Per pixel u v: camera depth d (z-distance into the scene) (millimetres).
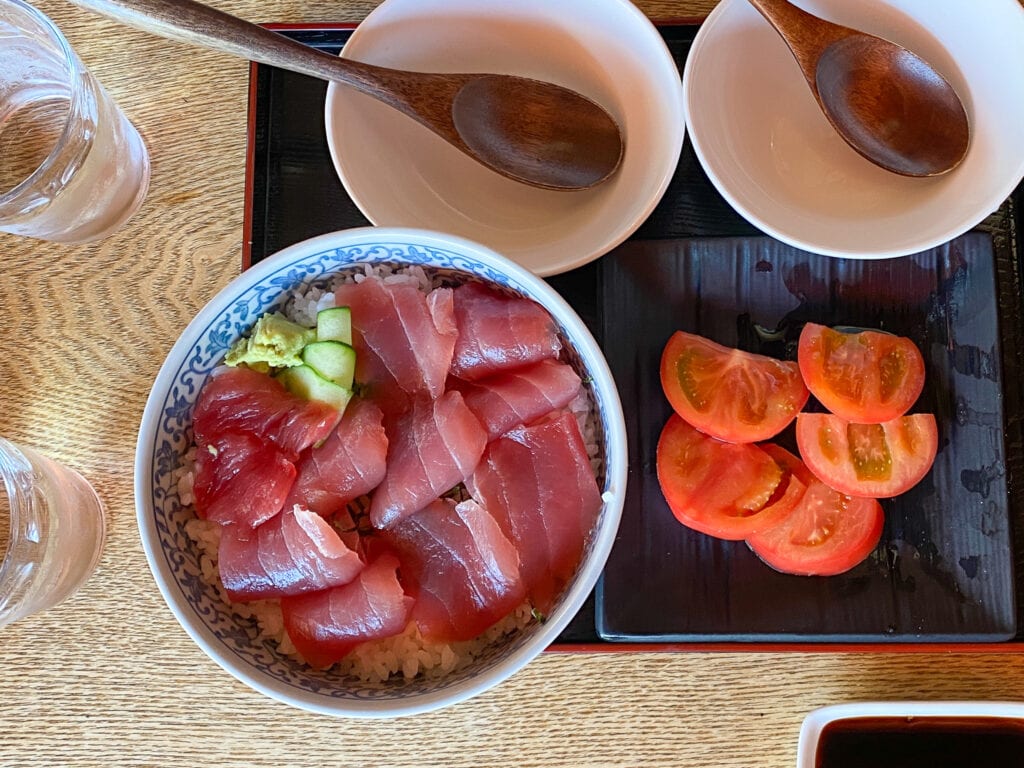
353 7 521
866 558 477
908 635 471
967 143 459
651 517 484
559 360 462
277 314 454
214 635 422
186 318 500
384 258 450
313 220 506
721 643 474
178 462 439
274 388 449
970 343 488
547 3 481
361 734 484
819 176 492
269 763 483
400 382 455
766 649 472
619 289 498
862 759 473
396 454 451
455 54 506
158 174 511
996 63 446
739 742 478
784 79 500
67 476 487
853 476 475
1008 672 474
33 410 498
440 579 445
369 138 491
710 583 478
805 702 477
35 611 476
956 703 452
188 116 514
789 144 498
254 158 506
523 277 428
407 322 454
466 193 513
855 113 472
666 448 487
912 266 492
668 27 508
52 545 468
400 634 446
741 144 481
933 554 476
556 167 492
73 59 471
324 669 438
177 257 504
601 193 498
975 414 484
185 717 484
